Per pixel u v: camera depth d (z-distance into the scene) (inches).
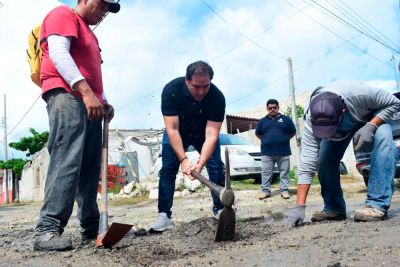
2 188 1648.6
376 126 160.9
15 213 424.8
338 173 175.6
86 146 150.0
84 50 144.0
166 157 179.0
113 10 148.5
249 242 133.4
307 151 165.5
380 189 160.7
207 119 173.9
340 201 177.3
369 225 148.3
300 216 164.6
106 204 141.0
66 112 138.0
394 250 107.4
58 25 137.3
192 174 163.0
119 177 675.4
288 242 127.6
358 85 158.9
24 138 1387.8
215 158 185.2
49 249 134.6
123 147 904.3
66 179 138.0
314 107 153.6
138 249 134.0
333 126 151.2
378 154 161.6
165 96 169.0
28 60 148.4
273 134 350.3
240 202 342.0
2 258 129.3
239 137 517.3
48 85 139.6
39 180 1015.6
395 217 166.9
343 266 97.3
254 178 485.1
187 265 110.3
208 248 131.0
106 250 134.0
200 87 160.1
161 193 177.6
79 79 134.4
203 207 325.1
